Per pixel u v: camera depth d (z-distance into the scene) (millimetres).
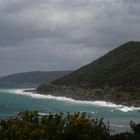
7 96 164875
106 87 146375
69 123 15359
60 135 14586
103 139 15000
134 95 127312
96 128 15281
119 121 74062
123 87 138250
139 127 19625
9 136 14359
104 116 84250
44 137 14586
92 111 97125
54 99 147500
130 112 96750
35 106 111500
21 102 128750
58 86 181125
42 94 177875
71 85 176000
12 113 88250
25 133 14312
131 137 16828
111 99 130500
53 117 15688
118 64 177000
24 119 15086
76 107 109875
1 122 14742
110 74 165875
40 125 15000
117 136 16344
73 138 14484
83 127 15133
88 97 141875
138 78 143750
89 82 166000
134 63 171875
